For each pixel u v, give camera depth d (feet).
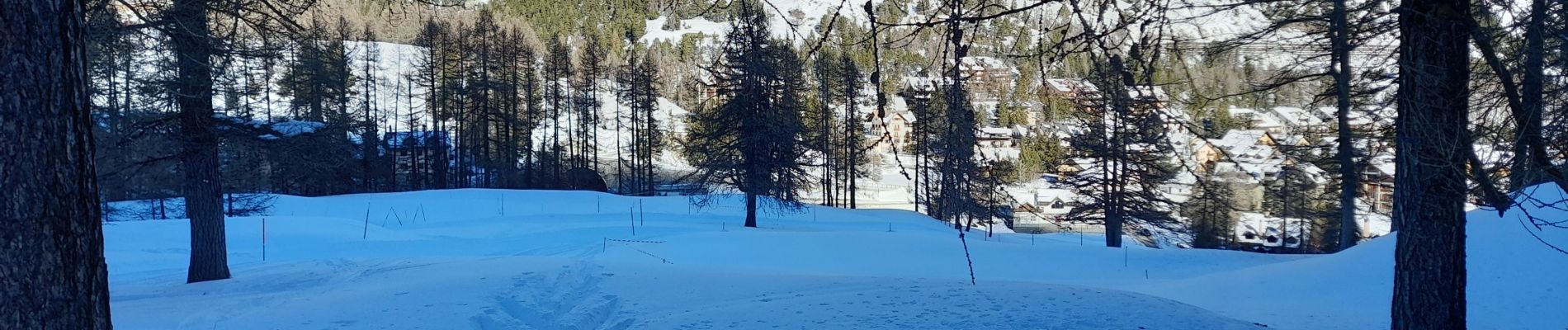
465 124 175.52
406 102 191.31
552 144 188.14
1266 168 100.48
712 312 24.56
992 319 22.62
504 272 35.35
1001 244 72.08
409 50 192.65
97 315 9.45
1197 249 71.46
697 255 61.41
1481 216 36.73
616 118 179.73
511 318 24.63
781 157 88.12
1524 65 16.17
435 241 71.00
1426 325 17.83
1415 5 16.24
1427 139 16.38
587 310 25.45
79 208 9.12
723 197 129.49
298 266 46.26
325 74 94.43
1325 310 30.25
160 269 51.60
